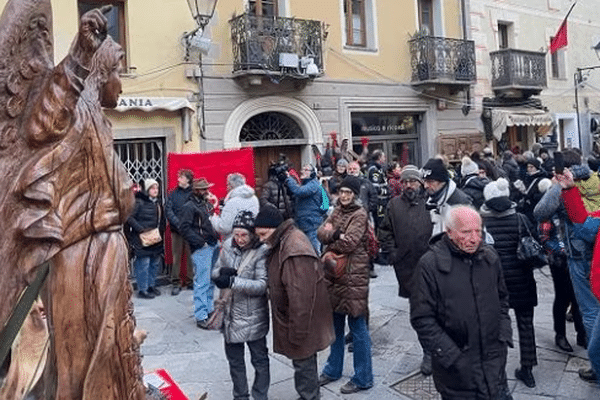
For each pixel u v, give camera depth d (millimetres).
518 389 4352
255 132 11172
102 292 1217
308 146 11602
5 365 1240
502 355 3135
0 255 1019
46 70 1096
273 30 10594
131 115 9234
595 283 3723
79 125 1149
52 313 1189
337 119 12031
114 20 9328
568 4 17734
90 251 1218
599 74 18672
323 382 4590
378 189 9125
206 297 6262
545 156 11180
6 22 1021
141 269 7715
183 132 9781
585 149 18078
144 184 7766
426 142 13594
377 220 9039
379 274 8547
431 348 3031
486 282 3094
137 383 1342
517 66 15000
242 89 10641
